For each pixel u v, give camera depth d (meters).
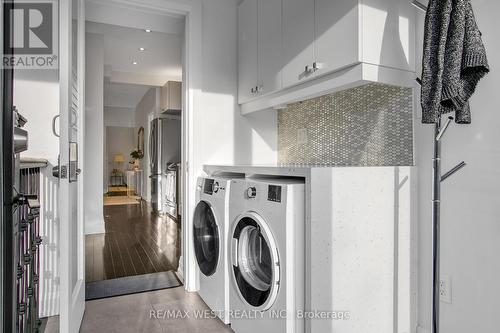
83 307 2.18
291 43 2.09
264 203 1.65
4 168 0.95
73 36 1.94
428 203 1.80
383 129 2.02
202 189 2.42
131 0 2.45
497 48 1.46
